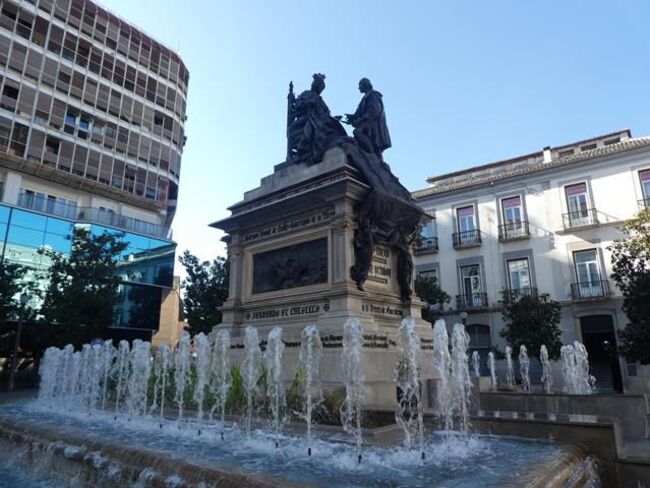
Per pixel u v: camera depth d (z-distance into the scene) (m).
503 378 26.50
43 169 30.47
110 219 32.19
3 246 27.44
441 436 5.63
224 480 3.67
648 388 22.84
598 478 4.75
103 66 34.66
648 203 24.67
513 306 23.72
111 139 34.59
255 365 9.11
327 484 3.51
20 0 30.36
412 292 10.35
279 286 10.26
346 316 8.46
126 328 31.78
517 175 28.58
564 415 5.96
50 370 15.47
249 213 10.95
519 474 3.75
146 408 9.38
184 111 41.00
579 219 26.39
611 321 24.91
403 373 8.63
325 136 11.16
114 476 4.48
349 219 9.36
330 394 7.41
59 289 21.56
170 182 38.78
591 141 30.61
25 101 30.05
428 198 31.81
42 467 5.55
